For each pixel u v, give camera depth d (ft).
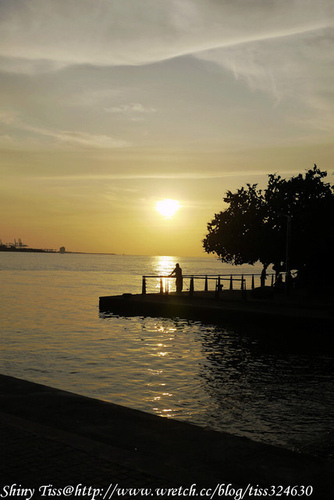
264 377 54.08
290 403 44.21
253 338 80.07
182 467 17.33
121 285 267.80
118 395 46.75
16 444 18.92
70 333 87.20
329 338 76.84
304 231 144.46
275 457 18.54
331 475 17.02
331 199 149.48
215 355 66.49
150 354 67.41
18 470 16.62
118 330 90.38
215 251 161.58
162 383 51.55
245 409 42.37
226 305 100.32
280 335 82.53
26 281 300.20
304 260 146.72
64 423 21.89
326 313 85.46
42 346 73.92
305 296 120.37
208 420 39.27
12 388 27.27
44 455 17.89
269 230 147.64
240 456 18.56
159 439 20.17
